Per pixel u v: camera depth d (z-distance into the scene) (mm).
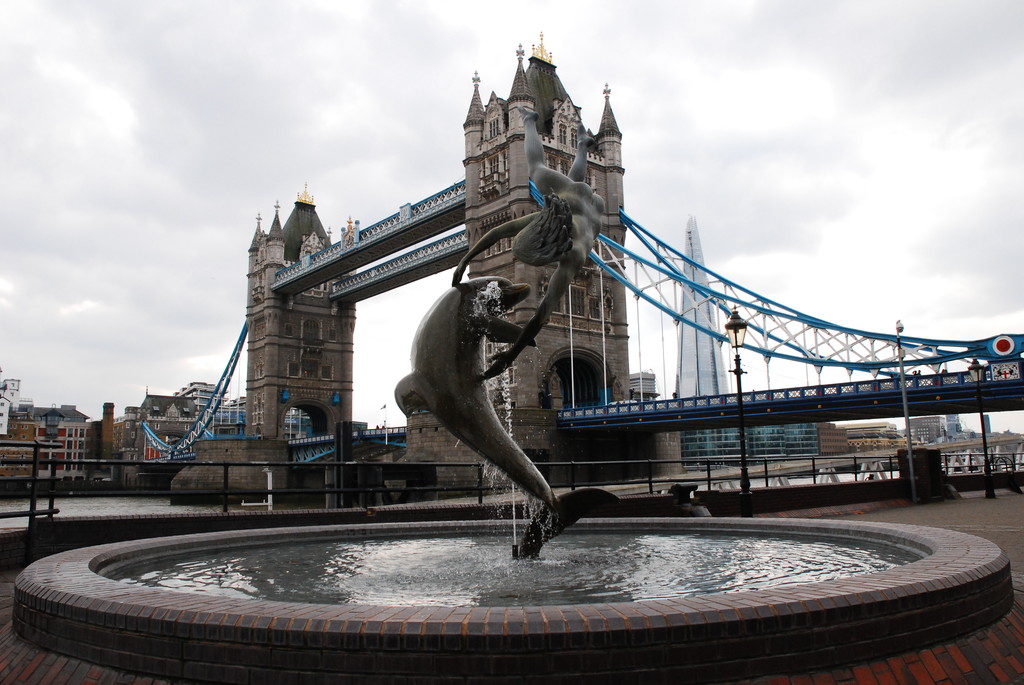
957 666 4812
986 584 5383
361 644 4250
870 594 4684
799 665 4406
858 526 8984
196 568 7996
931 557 6066
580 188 8844
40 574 5957
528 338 8234
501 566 7898
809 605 4484
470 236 78000
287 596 6348
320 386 120250
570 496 8414
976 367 28484
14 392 97688
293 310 119125
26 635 5480
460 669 4168
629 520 11094
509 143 74062
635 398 93000
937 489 26516
